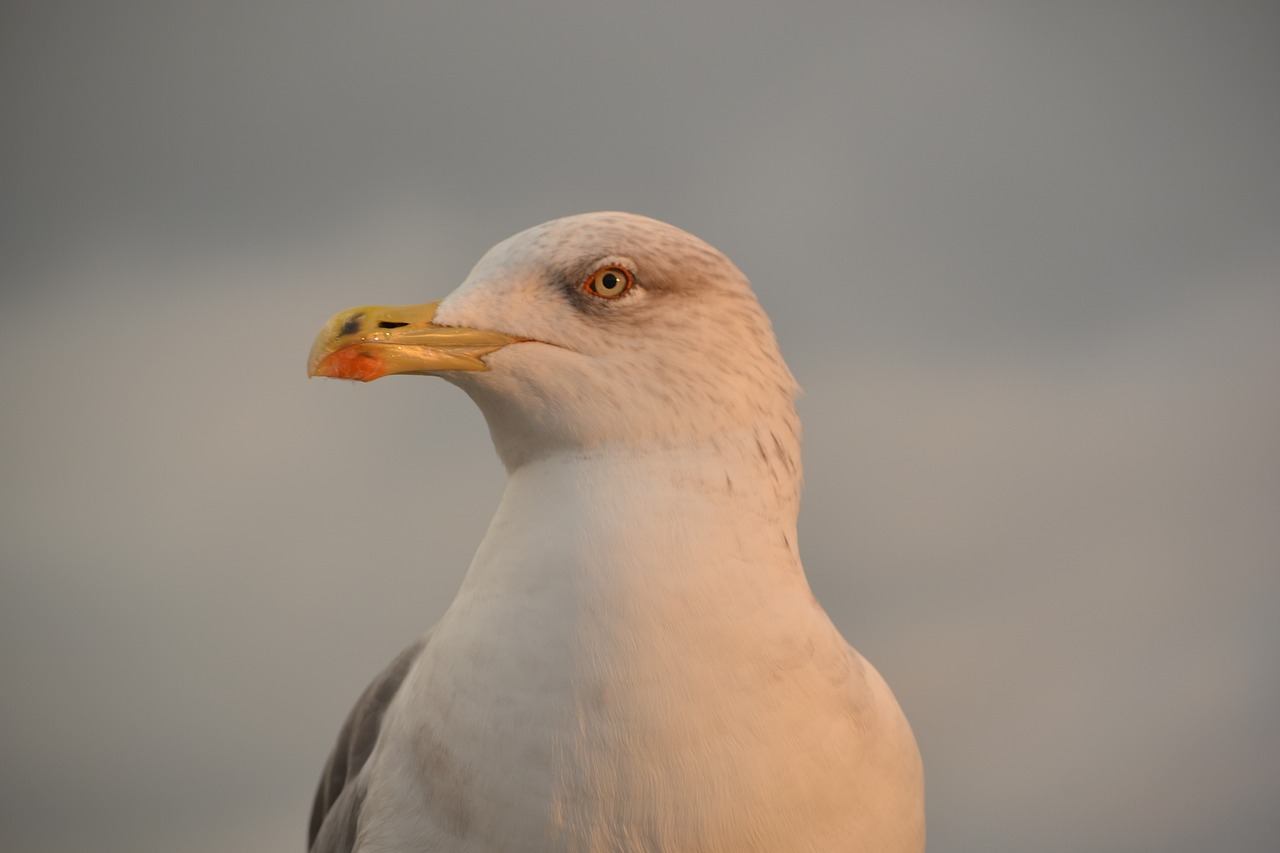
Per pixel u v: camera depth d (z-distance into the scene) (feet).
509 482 13.20
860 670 12.86
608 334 12.37
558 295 12.53
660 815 11.22
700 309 12.44
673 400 12.26
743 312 12.74
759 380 12.58
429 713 11.94
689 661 11.35
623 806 11.23
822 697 11.75
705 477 12.07
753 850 11.35
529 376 12.43
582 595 11.53
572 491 12.16
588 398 12.32
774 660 11.56
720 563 11.69
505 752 11.38
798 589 12.21
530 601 11.66
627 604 11.46
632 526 11.77
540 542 11.91
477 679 11.59
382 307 13.04
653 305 12.39
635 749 11.23
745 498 12.16
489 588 12.01
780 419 12.69
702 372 12.29
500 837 11.43
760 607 11.68
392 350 12.62
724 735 11.28
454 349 12.59
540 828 11.31
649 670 11.31
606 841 11.27
